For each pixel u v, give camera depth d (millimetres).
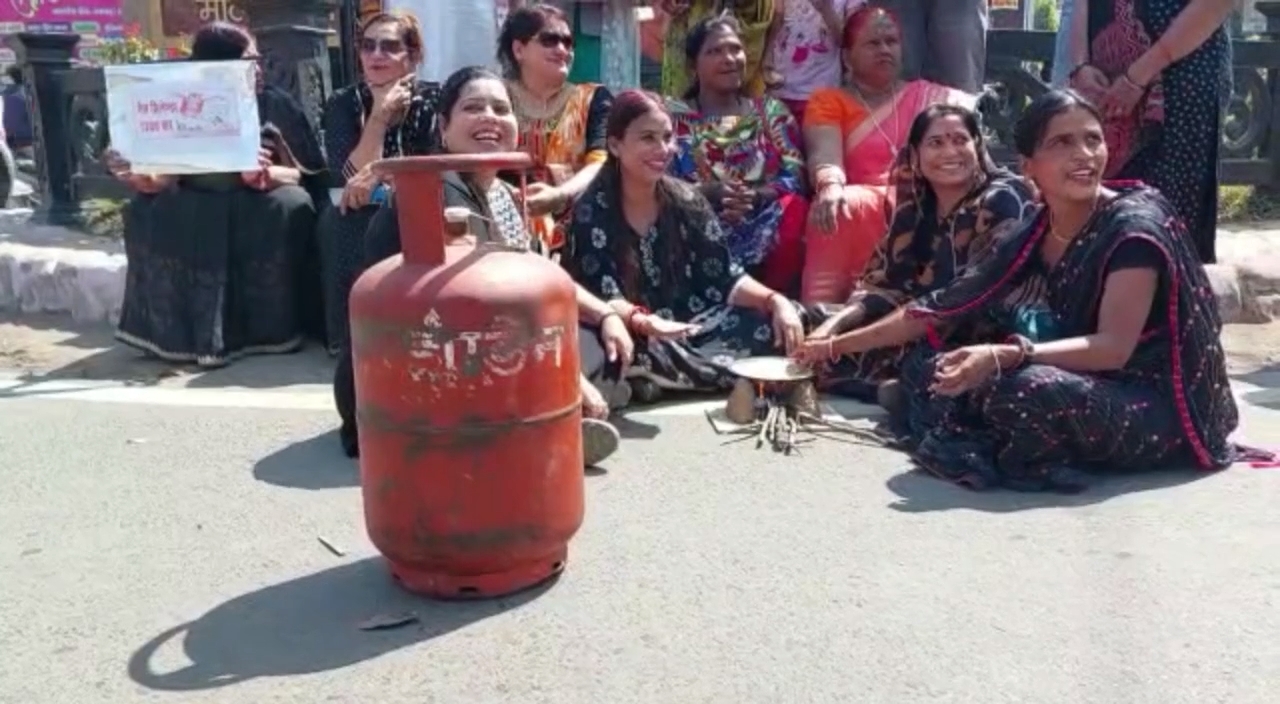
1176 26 4633
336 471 4098
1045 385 3613
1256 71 6902
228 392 5176
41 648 2932
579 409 3131
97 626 3031
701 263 4793
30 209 8828
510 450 2945
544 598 3074
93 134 7613
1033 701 2533
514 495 2971
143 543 3531
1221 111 4863
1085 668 2648
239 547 3480
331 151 5293
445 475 2930
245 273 5648
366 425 3008
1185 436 3719
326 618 3027
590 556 3311
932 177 4430
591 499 3725
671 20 5984
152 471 4141
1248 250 6000
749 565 3217
